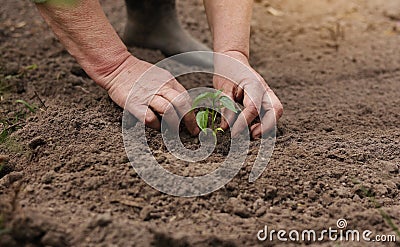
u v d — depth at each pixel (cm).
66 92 137
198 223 100
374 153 116
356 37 172
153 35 154
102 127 118
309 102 141
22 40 159
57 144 113
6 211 97
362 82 150
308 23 180
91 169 107
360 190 107
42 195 102
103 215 97
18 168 111
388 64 158
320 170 110
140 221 99
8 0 180
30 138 116
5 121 126
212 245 96
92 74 119
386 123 132
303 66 157
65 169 108
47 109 125
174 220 100
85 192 103
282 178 108
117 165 107
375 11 188
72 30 116
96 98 132
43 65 147
